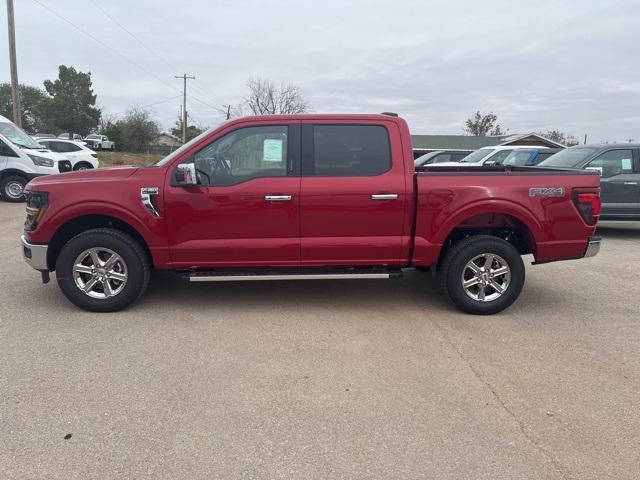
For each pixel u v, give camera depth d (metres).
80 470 2.61
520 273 5.00
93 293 4.92
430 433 2.98
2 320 4.71
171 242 4.82
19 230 9.45
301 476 2.59
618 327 4.79
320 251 4.92
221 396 3.38
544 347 4.28
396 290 5.93
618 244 9.27
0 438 2.87
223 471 2.62
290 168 4.84
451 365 3.90
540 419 3.15
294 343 4.29
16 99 23.84
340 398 3.37
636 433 3.01
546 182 4.93
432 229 4.92
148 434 2.93
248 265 4.95
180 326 4.64
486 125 71.88
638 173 9.44
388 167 4.89
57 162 14.37
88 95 78.75
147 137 70.44
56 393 3.38
